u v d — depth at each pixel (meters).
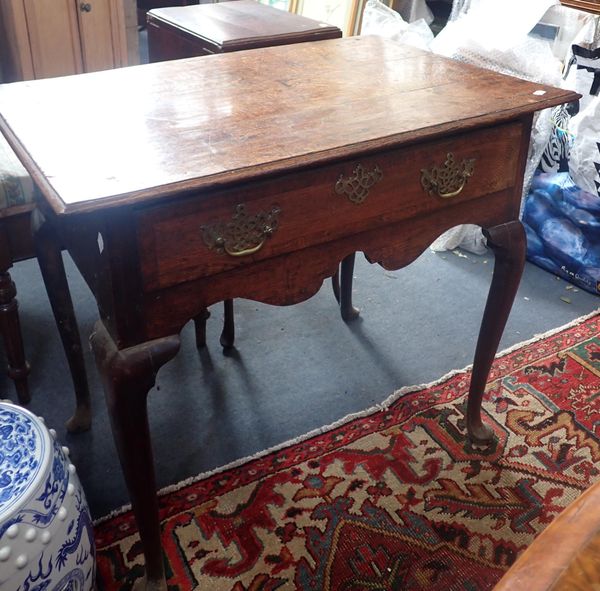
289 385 1.60
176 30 1.84
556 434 1.47
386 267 1.10
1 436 0.98
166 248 0.85
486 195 1.16
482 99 1.12
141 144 0.90
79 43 2.25
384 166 0.99
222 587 1.15
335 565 1.19
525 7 1.95
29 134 0.91
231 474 1.36
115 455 1.40
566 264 2.02
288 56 1.31
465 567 1.19
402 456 1.41
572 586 0.45
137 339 0.90
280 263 0.97
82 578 0.99
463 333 1.80
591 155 1.87
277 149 0.91
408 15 2.62
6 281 1.36
